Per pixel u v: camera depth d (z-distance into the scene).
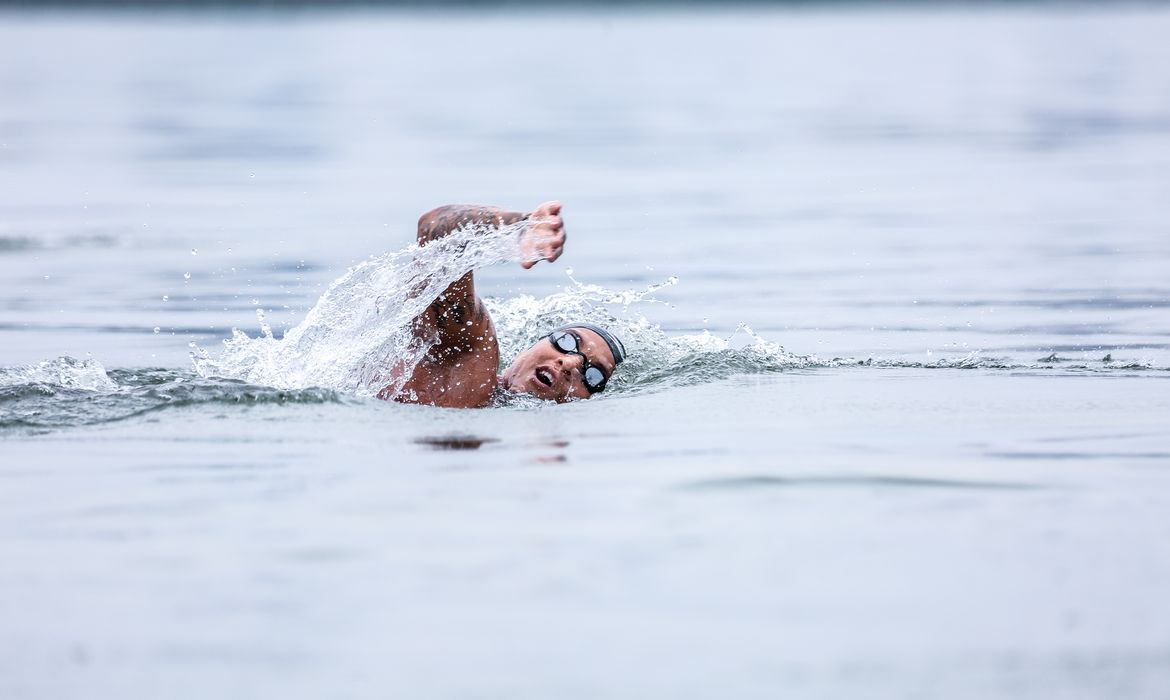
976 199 53.31
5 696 9.77
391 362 20.66
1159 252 40.31
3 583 11.88
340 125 82.75
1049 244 42.41
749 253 41.75
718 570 12.10
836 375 23.11
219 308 32.75
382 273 20.81
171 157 67.25
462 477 15.21
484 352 20.45
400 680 9.96
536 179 58.97
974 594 11.55
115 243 43.06
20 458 16.34
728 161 66.06
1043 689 9.85
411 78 121.62
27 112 89.62
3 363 25.66
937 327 29.78
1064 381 22.48
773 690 9.84
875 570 12.12
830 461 16.05
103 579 11.93
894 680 10.00
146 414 18.62
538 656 10.38
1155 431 17.97
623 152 69.44
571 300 27.45
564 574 11.99
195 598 11.47
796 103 97.69
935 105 94.56
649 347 25.27
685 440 17.36
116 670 10.16
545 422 18.62
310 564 12.26
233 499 14.30
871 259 40.31
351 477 15.20
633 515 13.66
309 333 21.42
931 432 17.95
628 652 10.43
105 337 28.88
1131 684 9.91
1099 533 13.13
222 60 146.38
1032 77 118.06
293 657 10.35
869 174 61.25
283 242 42.75
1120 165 62.47
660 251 42.22
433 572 12.02
